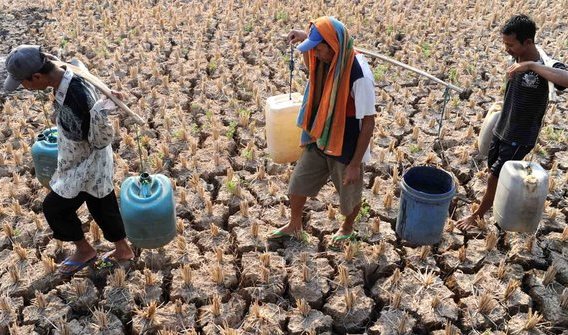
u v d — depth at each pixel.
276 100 4.97
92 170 4.00
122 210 4.12
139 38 8.67
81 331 4.13
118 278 4.41
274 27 9.05
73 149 3.89
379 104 7.06
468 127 6.46
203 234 5.01
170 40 8.77
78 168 3.96
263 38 8.78
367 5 10.20
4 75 7.42
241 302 4.35
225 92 7.29
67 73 3.68
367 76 3.82
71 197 3.99
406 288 4.46
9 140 6.23
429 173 4.73
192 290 4.43
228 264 4.68
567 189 5.58
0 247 4.87
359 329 4.25
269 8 9.76
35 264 4.64
